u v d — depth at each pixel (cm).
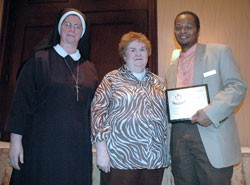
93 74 153
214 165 126
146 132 126
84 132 132
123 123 126
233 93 128
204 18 240
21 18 257
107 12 252
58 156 117
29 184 114
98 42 246
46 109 123
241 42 233
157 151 129
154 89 145
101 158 122
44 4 258
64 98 126
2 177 183
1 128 237
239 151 135
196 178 140
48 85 124
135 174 122
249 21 235
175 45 237
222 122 132
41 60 129
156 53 237
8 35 252
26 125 120
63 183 116
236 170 179
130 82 141
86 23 151
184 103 140
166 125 147
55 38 140
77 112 130
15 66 247
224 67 138
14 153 114
